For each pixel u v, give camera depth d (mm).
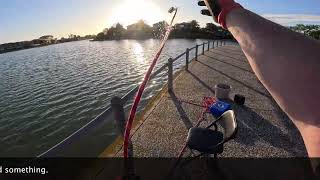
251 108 5895
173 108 5836
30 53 103188
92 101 22531
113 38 164500
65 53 85562
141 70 37781
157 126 4844
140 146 4090
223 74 9953
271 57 417
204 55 16531
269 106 6043
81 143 7172
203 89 7582
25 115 19781
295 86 382
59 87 29172
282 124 4980
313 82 371
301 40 420
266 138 4410
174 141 4258
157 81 22750
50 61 59844
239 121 5145
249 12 539
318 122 352
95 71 39156
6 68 52469
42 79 35250
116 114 2840
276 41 430
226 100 6398
